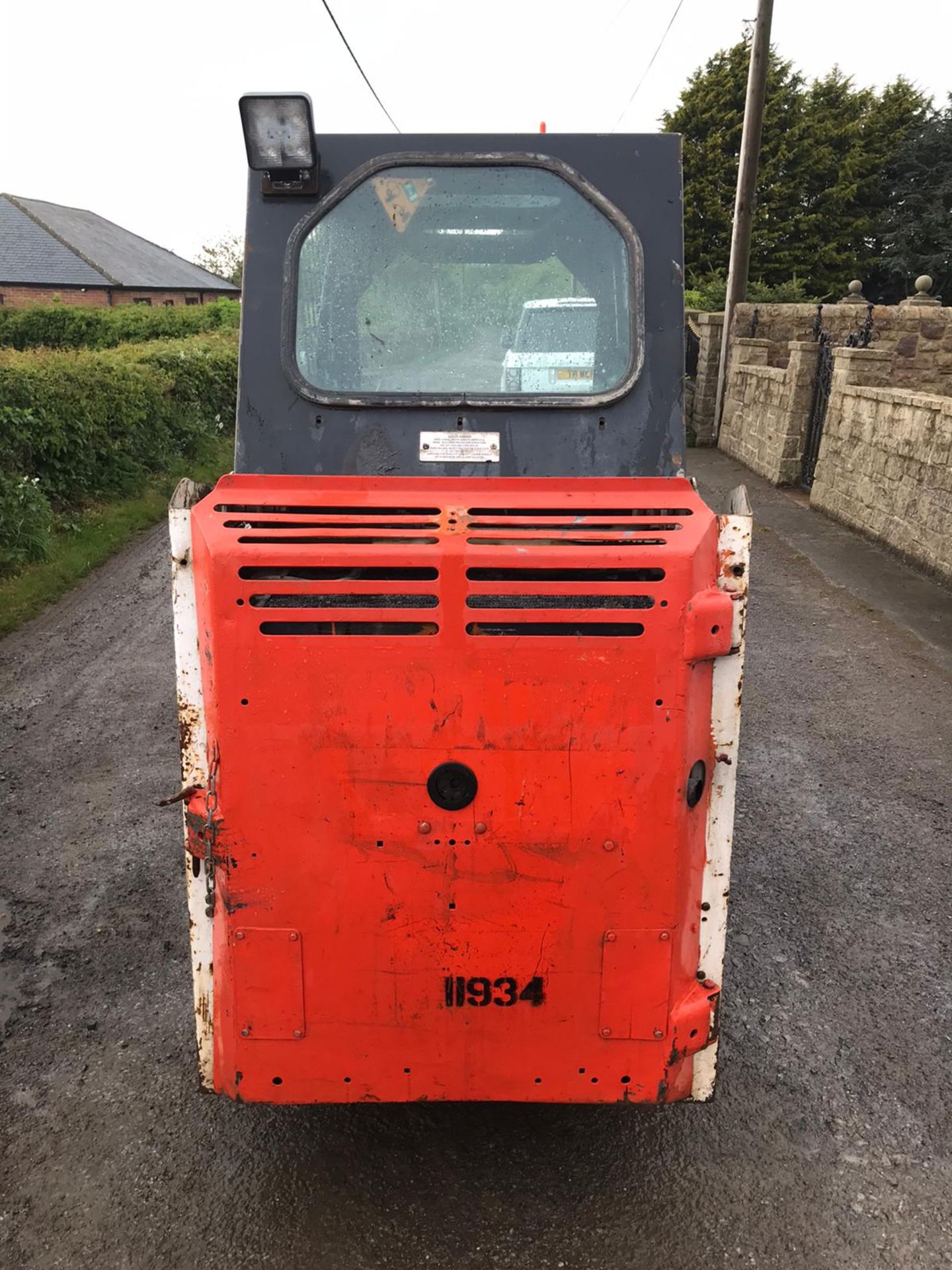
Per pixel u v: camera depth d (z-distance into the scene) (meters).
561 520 2.09
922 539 8.51
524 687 2.05
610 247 2.59
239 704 2.07
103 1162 2.66
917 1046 3.11
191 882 2.24
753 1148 2.71
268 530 2.05
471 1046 2.24
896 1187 2.59
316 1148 2.71
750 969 3.47
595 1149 2.71
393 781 2.10
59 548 8.88
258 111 2.43
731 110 28.98
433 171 2.57
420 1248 2.40
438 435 2.53
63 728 5.41
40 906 3.81
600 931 2.17
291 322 2.54
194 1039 3.12
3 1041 3.10
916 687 6.00
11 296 35.56
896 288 32.47
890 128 32.25
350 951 2.19
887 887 3.97
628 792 2.10
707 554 2.07
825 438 11.01
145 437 12.13
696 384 17.03
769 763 5.00
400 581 2.02
